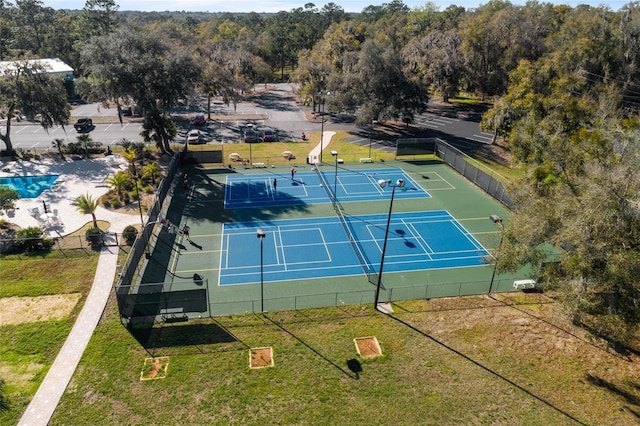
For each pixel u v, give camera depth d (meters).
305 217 37.53
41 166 46.22
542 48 67.94
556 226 21.91
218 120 68.44
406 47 77.44
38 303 25.23
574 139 33.31
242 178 45.84
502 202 40.34
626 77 56.06
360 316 24.83
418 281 28.77
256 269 29.88
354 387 20.06
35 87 47.38
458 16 109.56
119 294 23.19
